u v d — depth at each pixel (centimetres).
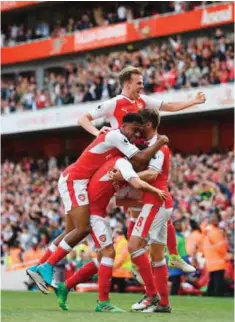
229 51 2500
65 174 1045
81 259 2003
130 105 1082
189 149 2948
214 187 2198
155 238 1037
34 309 1140
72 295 1773
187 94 2548
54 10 3378
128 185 1037
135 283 1998
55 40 3297
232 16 2689
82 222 1034
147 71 2673
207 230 1847
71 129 3116
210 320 928
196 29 2811
